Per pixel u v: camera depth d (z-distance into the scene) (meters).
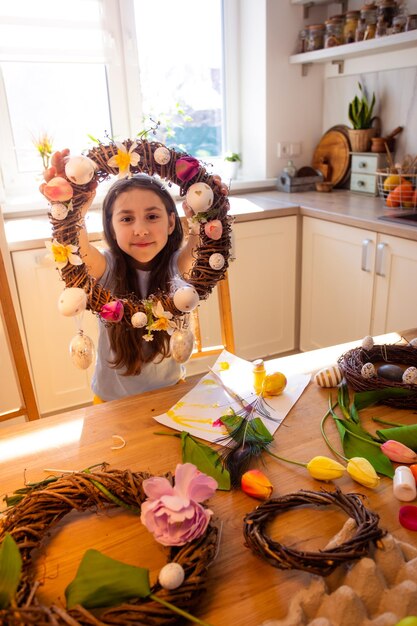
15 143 2.50
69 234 0.93
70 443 0.91
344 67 2.79
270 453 0.86
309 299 2.61
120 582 0.56
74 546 0.69
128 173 0.94
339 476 0.77
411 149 2.54
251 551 0.67
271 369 1.14
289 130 2.96
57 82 2.48
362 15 2.47
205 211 0.96
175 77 2.78
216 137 3.07
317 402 1.01
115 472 0.73
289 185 2.87
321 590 0.58
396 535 0.69
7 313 1.28
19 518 0.68
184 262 1.19
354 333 2.36
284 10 2.71
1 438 0.92
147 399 1.04
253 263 2.49
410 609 0.56
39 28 2.33
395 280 2.07
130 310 0.96
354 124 2.72
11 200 2.51
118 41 2.52
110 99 2.61
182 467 0.66
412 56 2.41
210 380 1.11
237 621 0.58
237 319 2.57
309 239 2.49
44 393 2.22
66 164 0.88
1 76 2.37
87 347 0.97
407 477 0.76
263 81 2.80
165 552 0.68
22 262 1.99
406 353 1.12
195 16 2.73
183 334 0.98
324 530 0.70
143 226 1.07
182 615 0.56
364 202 2.51
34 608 0.51
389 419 0.95
